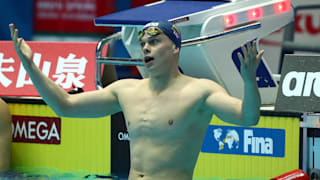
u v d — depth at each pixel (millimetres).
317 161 17234
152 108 12391
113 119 19828
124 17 20453
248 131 18062
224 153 18391
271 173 17828
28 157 21297
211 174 18578
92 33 34094
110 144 19922
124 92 12852
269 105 21250
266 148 17875
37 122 21109
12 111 21500
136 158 12523
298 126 17469
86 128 20297
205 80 12430
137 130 12500
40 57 23250
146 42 12266
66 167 20641
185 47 20469
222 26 19984
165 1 23047
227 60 20359
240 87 20781
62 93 12711
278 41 32500
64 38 34344
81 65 22625
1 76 23234
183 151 12250
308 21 31828
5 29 34250
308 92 17719
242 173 18188
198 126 12312
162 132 12227
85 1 33938
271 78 21281
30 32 34406
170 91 12344
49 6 34219
